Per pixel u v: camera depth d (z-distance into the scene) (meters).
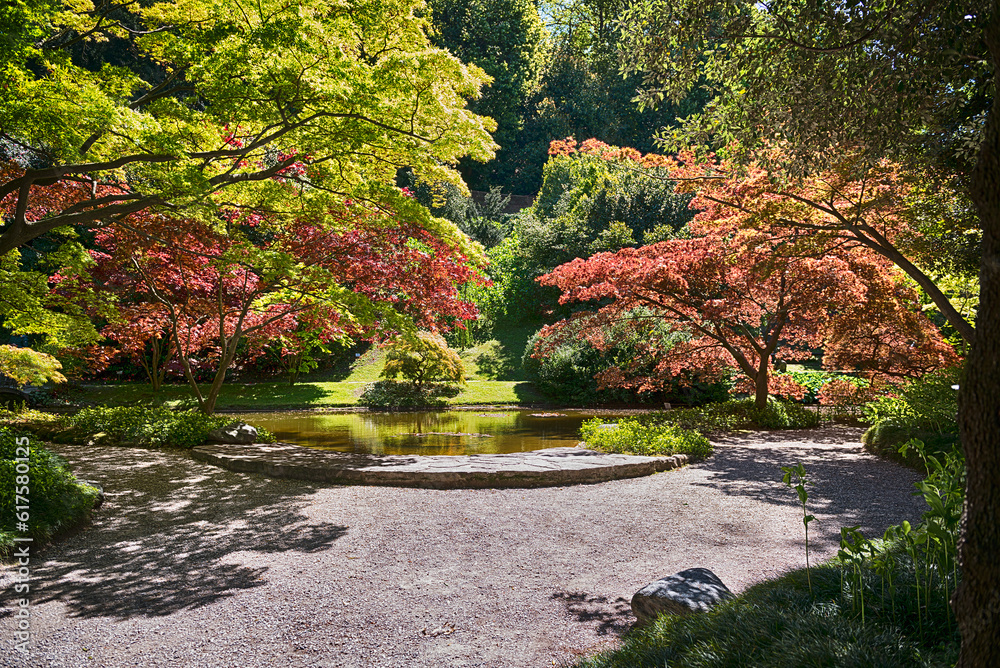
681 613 3.61
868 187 9.03
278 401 20.08
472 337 27.45
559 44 20.38
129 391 20.36
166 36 8.05
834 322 12.79
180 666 3.41
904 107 5.58
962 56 5.13
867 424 14.38
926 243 9.24
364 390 20.94
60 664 3.42
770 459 9.84
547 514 6.64
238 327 12.91
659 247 13.71
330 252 11.28
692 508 6.85
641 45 6.38
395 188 9.41
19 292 10.01
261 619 4.02
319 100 7.19
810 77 5.75
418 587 4.59
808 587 3.62
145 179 8.27
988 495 2.09
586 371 20.95
